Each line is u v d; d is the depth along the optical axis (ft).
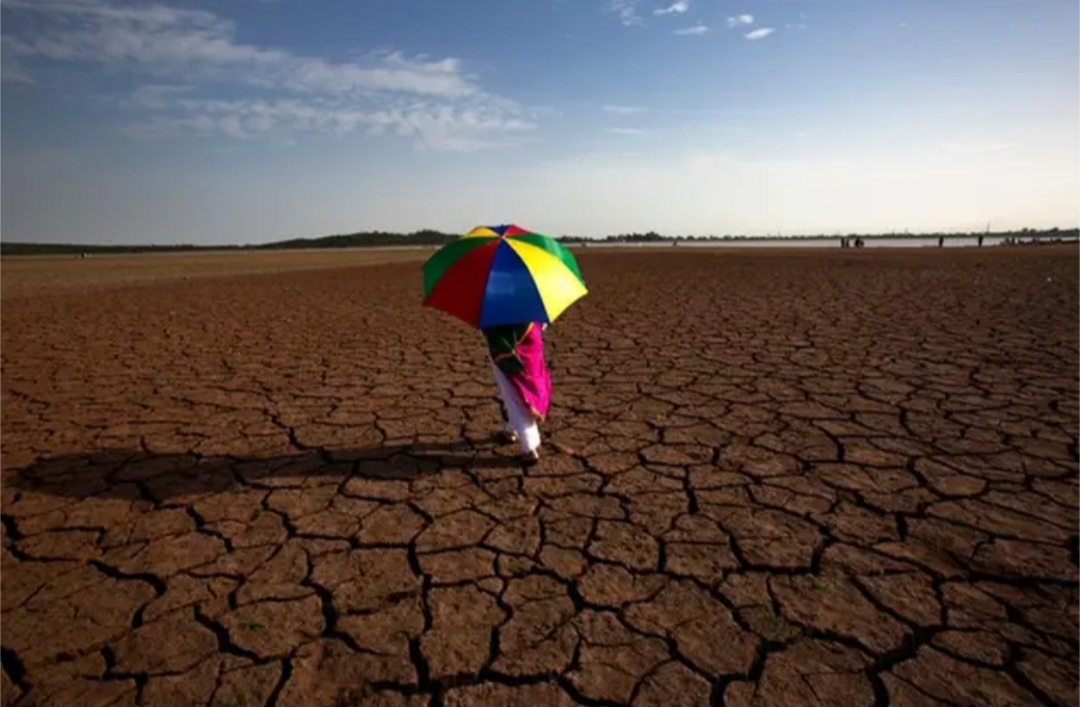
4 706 6.80
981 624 7.77
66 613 8.43
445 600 8.58
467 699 6.76
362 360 25.76
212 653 7.59
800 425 15.71
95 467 13.71
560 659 7.35
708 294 50.31
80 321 39.55
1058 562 9.09
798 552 9.59
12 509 11.62
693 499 11.56
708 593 8.59
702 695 6.74
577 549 9.86
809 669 7.08
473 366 24.23
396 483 12.59
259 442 15.28
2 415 17.95
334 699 6.82
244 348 28.94
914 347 25.30
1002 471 12.44
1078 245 201.26
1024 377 19.88
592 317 37.93
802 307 39.78
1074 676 6.88
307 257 207.92
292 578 9.20
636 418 16.65
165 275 99.35
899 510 10.88
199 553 9.96
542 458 13.82
